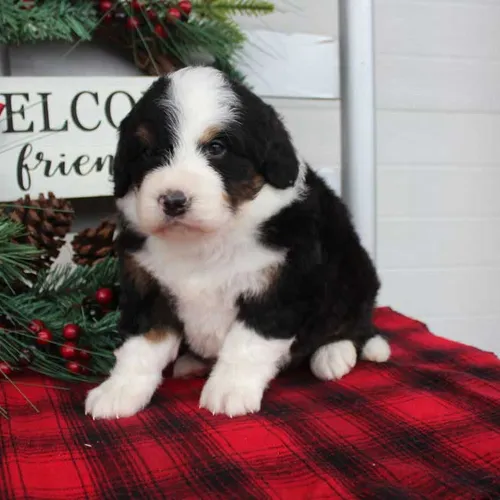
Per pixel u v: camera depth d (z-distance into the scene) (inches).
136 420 26.0
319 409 26.5
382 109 46.9
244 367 27.7
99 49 37.8
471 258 50.9
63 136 34.9
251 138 27.2
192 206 25.6
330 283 29.6
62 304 32.3
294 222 28.1
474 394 27.1
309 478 22.0
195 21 35.5
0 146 34.2
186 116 26.9
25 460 23.1
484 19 47.6
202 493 21.5
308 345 29.9
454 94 48.1
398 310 50.1
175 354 29.5
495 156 49.9
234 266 27.8
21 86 34.2
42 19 33.3
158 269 28.2
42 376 30.5
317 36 39.2
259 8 37.0
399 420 25.4
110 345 31.3
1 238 29.9
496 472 22.2
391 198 48.4
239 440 24.2
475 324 51.9
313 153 45.6
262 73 38.7
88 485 21.9
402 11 45.9
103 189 35.5
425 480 21.8
